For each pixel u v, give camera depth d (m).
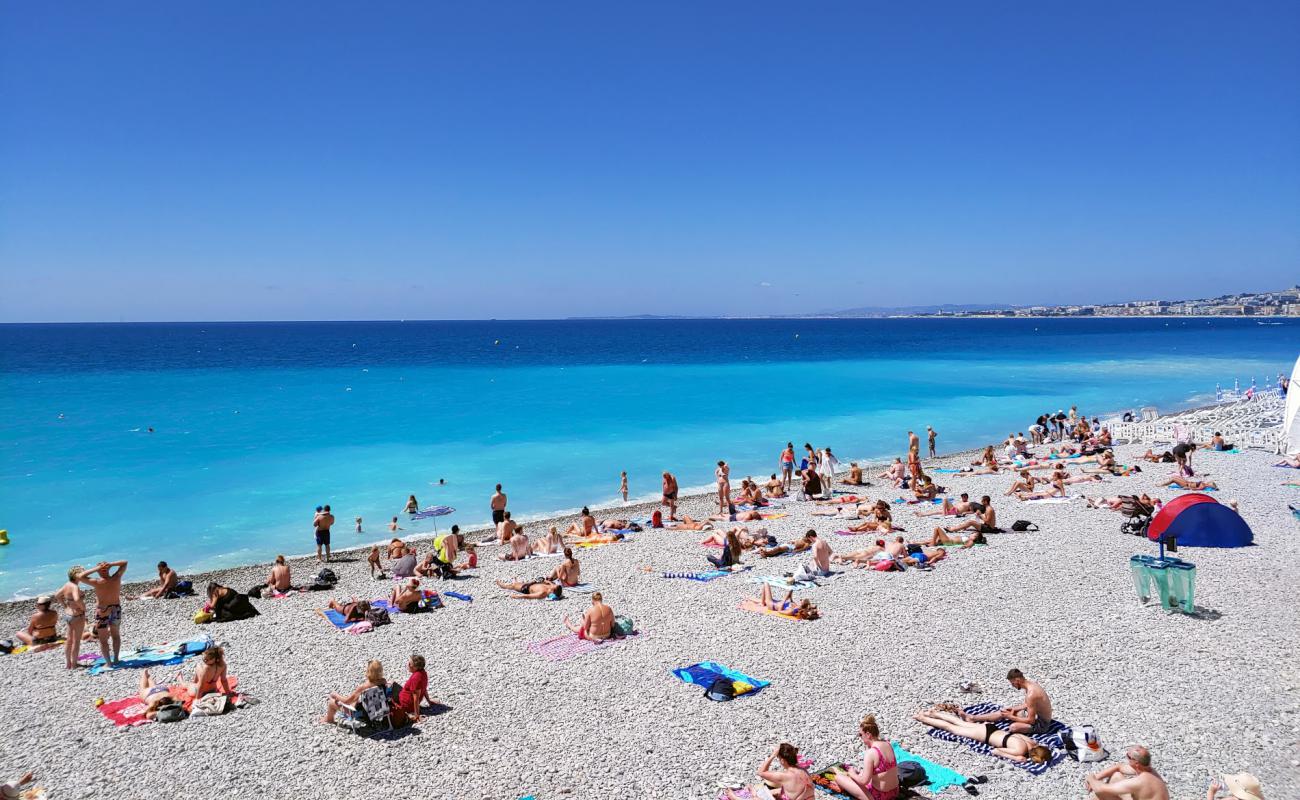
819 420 46.84
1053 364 88.25
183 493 29.03
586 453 36.75
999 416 49.06
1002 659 12.96
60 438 39.56
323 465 33.75
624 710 11.49
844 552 20.69
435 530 25.14
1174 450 30.77
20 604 18.50
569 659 13.59
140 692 12.37
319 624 16.00
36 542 23.47
